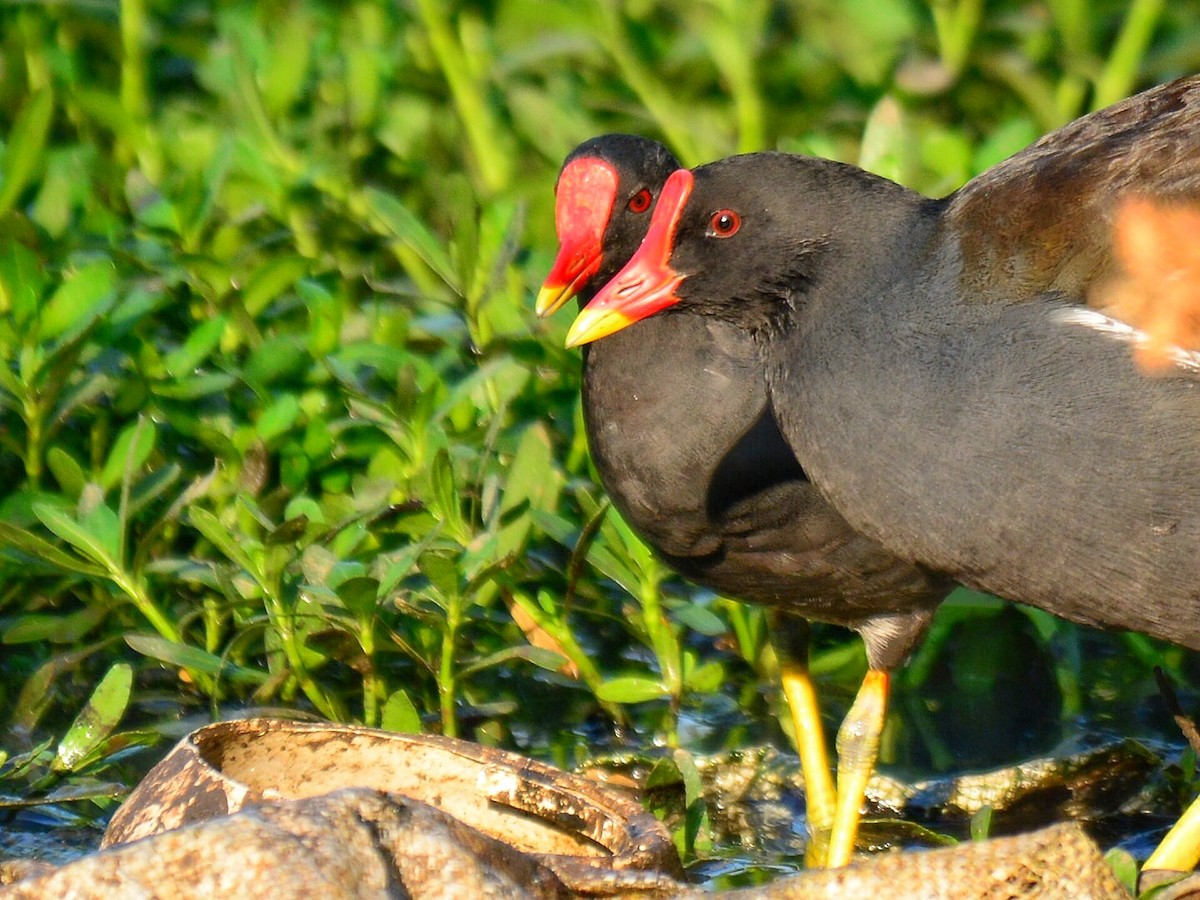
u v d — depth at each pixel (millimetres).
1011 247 8297
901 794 9789
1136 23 13852
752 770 9906
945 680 10883
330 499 10359
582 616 10984
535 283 11844
